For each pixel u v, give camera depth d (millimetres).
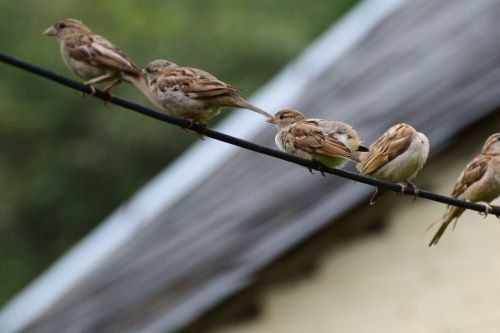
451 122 14453
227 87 11938
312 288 15062
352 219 14805
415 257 14805
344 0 28547
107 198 28516
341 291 14984
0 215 28516
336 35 21344
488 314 14531
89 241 21656
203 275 15555
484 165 13461
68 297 18719
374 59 18938
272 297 15148
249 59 27391
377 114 16547
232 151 19719
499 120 14500
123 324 15930
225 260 15516
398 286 14820
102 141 28422
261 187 17078
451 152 14750
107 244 19938
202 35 27812
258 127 19953
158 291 16109
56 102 28812
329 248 14984
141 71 12219
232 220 16594
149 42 28000
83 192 28562
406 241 14844
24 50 29328
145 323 15539
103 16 28594
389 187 11609
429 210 14812
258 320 15203
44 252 28672
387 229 14906
